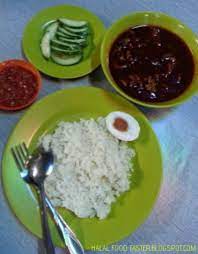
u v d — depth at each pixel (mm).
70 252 344
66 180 380
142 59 424
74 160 388
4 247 357
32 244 362
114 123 404
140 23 437
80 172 385
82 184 383
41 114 400
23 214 357
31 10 466
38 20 450
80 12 461
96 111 416
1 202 373
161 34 439
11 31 451
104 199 378
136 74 417
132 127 403
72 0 479
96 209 370
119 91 395
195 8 494
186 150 418
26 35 439
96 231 361
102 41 421
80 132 402
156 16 433
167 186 400
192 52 431
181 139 423
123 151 400
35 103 400
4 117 409
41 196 359
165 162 411
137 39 432
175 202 394
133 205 377
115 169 388
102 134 403
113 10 479
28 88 415
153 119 429
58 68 427
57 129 401
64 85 432
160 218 385
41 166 375
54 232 355
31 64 422
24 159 377
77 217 368
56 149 392
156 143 401
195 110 438
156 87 412
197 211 393
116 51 425
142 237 375
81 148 394
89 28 455
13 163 376
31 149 389
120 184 383
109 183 388
